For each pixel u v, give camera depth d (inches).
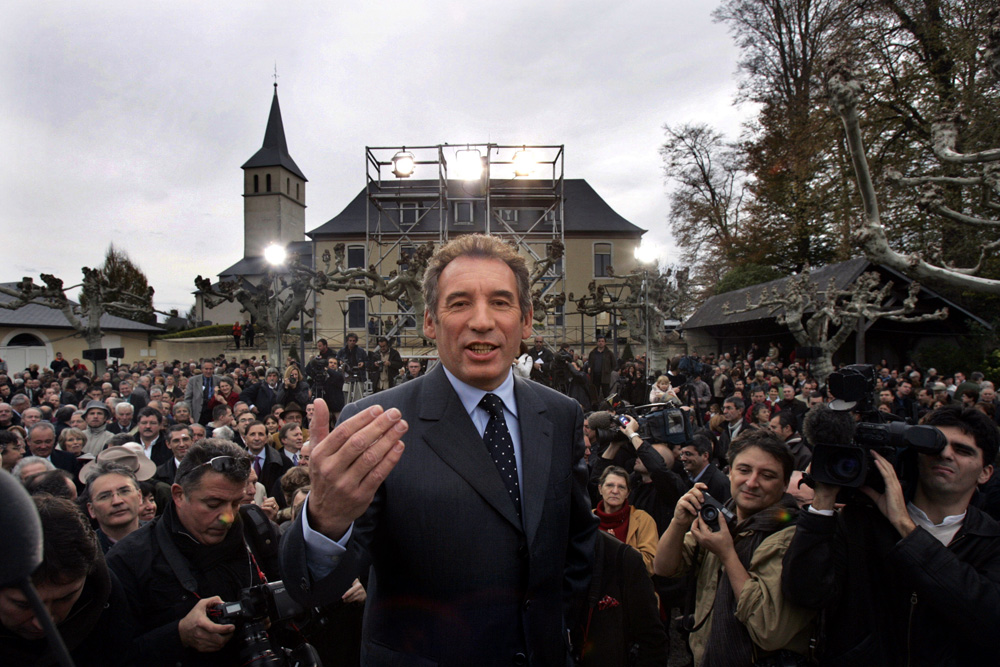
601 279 1381.6
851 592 73.5
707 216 1217.4
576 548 66.3
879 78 673.6
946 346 694.5
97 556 70.3
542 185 875.4
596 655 92.6
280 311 602.5
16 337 1149.1
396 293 589.3
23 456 172.2
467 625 53.4
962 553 73.0
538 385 68.8
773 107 980.6
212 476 84.3
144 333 1380.4
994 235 570.3
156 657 76.0
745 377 567.8
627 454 152.6
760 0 949.8
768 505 94.7
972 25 584.7
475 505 54.9
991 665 68.9
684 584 119.7
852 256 827.4
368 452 41.6
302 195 2159.2
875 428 72.6
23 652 65.3
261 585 74.8
